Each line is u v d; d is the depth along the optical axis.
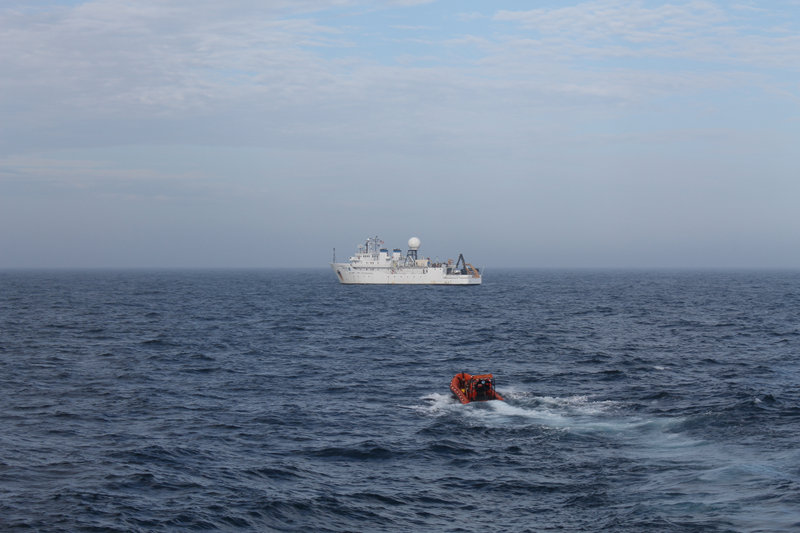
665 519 26.17
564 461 34.47
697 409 45.25
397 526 26.58
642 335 95.25
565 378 59.12
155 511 27.53
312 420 43.91
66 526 25.84
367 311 143.88
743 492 28.80
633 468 32.84
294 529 26.19
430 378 60.28
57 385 55.12
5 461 33.62
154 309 145.12
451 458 35.31
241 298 193.50
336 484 31.36
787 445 35.88
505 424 42.12
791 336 92.81
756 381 57.00
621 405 47.34
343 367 66.62
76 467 33.09
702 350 78.31
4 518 26.42
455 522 26.94
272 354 75.75
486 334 96.94
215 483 31.14
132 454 35.38
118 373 61.53
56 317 121.06
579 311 143.38
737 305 161.00
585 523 26.47
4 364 65.31
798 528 24.89
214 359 71.25
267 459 35.22
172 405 48.25
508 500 29.28
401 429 41.44
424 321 119.50
